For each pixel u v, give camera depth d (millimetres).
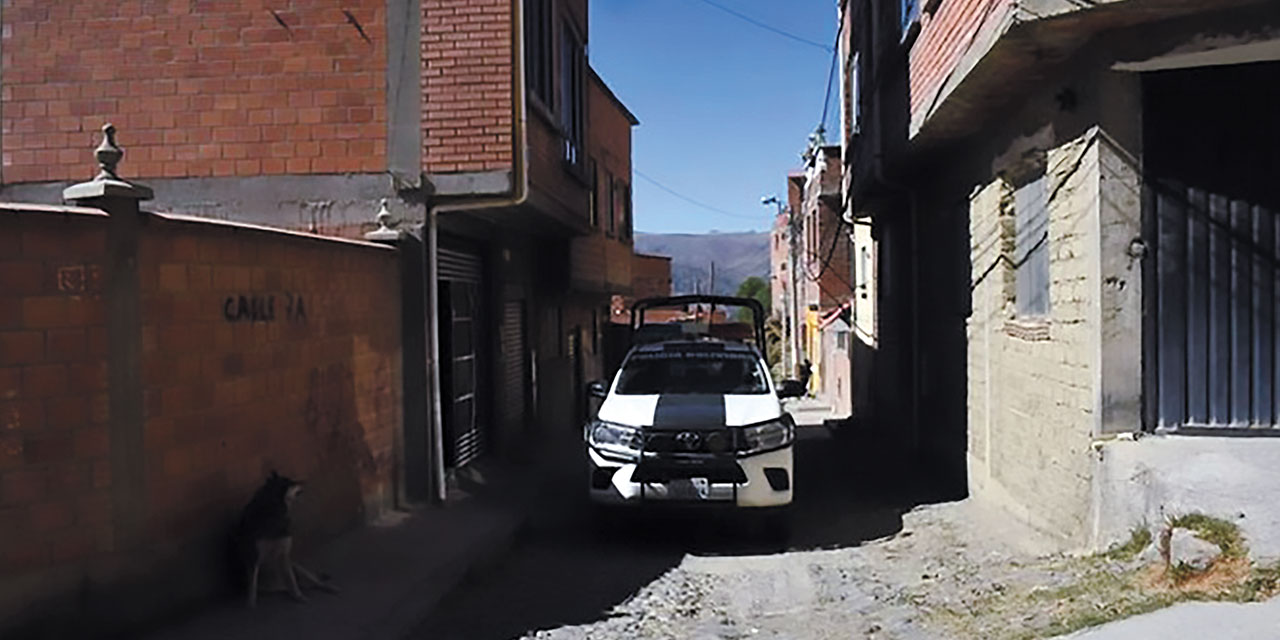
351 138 8805
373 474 8133
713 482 8336
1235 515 5059
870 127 13336
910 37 9891
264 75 8844
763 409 8805
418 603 6051
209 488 5707
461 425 10531
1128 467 5844
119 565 4988
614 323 25766
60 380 4727
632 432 8516
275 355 6453
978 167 9445
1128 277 6133
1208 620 4316
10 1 8914
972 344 9750
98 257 4906
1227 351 6086
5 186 8875
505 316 12289
